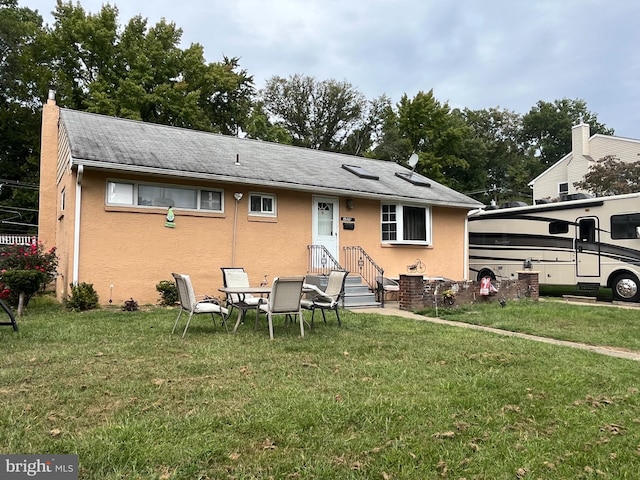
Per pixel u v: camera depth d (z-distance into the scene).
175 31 27.52
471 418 3.66
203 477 2.66
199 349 5.79
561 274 13.84
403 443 3.17
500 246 15.61
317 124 40.53
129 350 5.69
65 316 8.32
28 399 3.83
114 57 25.30
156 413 3.58
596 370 5.17
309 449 3.05
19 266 8.89
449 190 16.00
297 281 6.74
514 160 44.12
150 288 10.11
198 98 26.14
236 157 12.01
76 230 9.34
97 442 3.02
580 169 24.53
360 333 7.16
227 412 3.61
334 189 11.97
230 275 9.01
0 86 26.08
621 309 10.62
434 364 5.27
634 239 12.28
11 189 27.05
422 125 32.97
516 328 8.16
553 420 3.68
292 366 5.05
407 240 13.94
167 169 9.66
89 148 9.50
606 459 3.04
